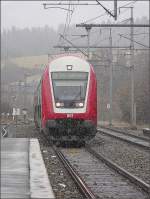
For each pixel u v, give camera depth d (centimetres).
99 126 11400
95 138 6969
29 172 3002
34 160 3678
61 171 3584
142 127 11119
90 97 5619
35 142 5256
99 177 3328
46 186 2577
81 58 5894
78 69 5734
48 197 2289
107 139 7012
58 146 5716
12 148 4369
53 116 5550
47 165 3912
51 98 5609
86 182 3105
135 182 3041
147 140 6581
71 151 5141
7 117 15300
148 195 2669
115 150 5366
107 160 4091
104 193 2730
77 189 2836
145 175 3475
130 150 5372
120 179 3241
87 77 5716
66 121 5544
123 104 13138
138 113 12381
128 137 7338
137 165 4047
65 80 5691
